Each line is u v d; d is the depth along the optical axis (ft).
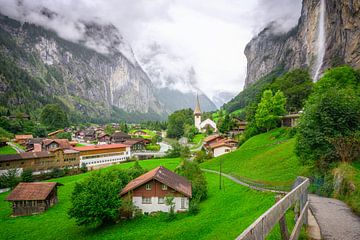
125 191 129.39
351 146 80.59
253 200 109.81
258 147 229.45
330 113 86.02
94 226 124.26
